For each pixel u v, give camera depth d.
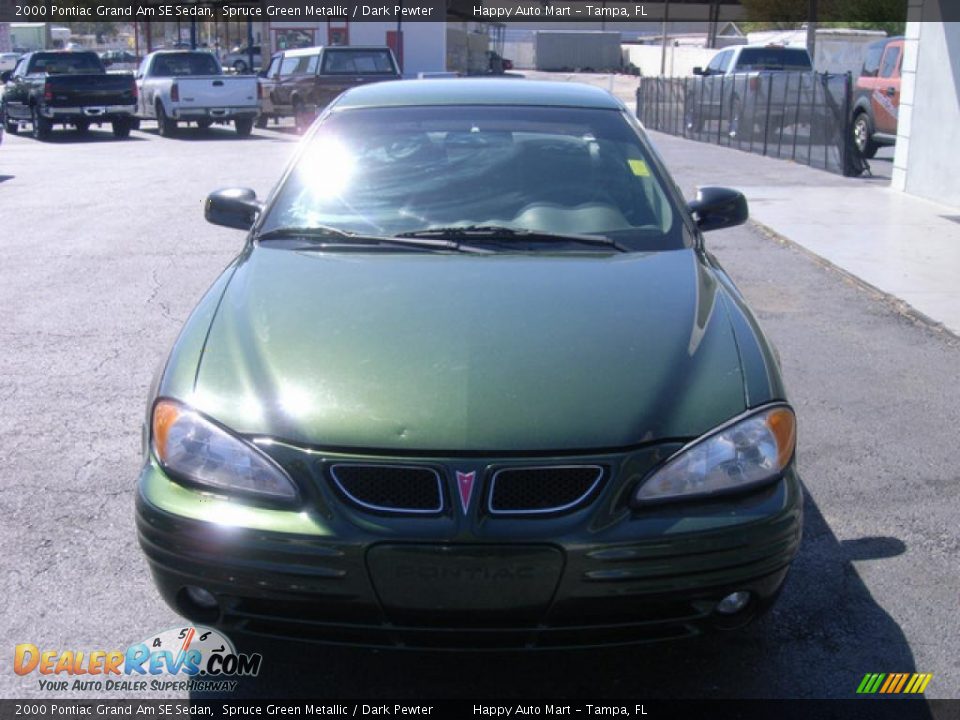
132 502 4.56
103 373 6.27
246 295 3.67
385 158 4.59
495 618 2.91
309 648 3.51
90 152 19.98
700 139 22.22
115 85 23.41
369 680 3.36
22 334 7.05
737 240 10.35
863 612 3.75
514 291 3.63
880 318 7.59
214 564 2.95
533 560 2.85
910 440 5.34
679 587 2.92
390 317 3.43
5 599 3.78
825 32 29.66
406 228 4.25
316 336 3.34
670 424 3.03
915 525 4.41
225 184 14.57
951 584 3.95
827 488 4.77
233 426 3.04
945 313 7.56
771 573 3.02
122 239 10.38
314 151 4.66
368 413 2.99
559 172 4.52
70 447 5.15
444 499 2.89
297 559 2.89
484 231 4.18
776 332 7.22
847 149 15.13
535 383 3.09
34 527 4.32
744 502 3.01
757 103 18.88
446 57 37.22
